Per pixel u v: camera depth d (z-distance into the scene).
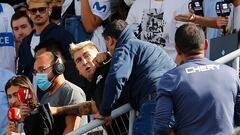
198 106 8.48
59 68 10.54
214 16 12.23
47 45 11.56
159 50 9.88
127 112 9.92
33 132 10.03
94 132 9.92
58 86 10.55
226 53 11.17
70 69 11.86
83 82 11.76
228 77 8.60
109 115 9.52
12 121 10.14
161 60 9.80
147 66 9.70
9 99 10.43
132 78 9.71
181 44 8.67
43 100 10.58
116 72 9.38
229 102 8.54
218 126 8.47
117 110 9.74
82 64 10.51
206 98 8.48
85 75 10.52
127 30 9.84
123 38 9.80
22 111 10.18
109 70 9.66
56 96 10.50
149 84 9.63
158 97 8.58
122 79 9.38
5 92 11.20
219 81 8.55
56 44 11.83
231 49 11.12
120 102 9.84
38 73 10.56
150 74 9.67
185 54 8.70
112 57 9.59
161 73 9.71
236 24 11.99
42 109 10.03
